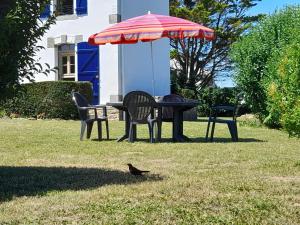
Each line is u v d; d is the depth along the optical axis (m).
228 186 6.50
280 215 5.18
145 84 22.41
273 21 17.16
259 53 17.28
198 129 16.16
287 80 8.27
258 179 7.01
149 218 5.01
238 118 21.78
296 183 6.75
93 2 21.53
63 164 8.56
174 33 11.96
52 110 19.59
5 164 8.58
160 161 8.80
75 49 21.84
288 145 11.34
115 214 5.15
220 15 38.78
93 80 21.48
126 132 12.40
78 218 5.02
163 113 13.43
